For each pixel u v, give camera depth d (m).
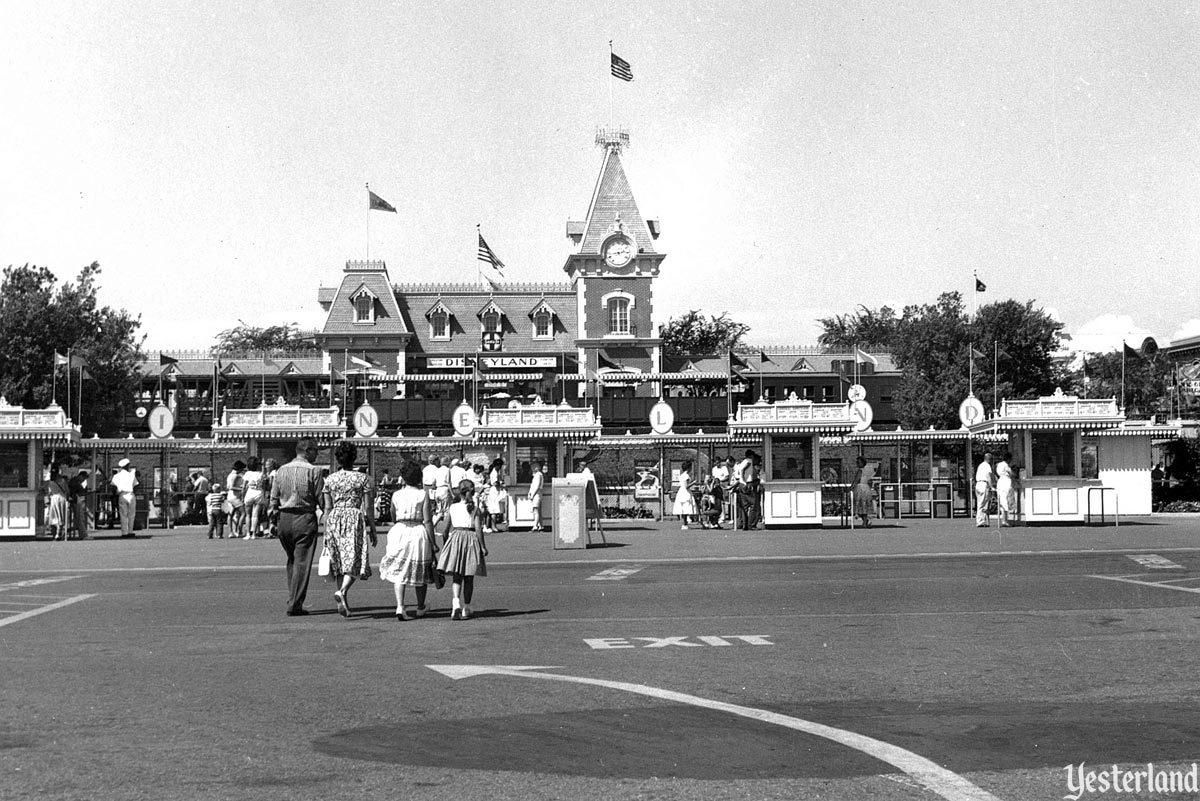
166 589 24.05
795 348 122.12
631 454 76.06
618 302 114.88
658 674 13.32
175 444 53.78
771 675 13.22
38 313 82.19
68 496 45.00
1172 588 22.11
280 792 8.34
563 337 116.94
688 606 20.08
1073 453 46.25
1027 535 38.84
